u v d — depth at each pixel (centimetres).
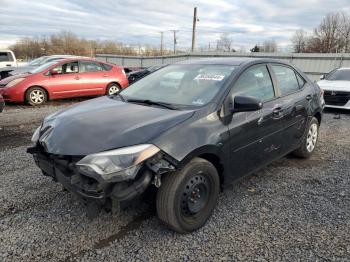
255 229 288
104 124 271
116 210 245
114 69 1127
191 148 260
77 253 252
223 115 300
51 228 284
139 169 237
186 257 249
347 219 306
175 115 282
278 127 376
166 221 265
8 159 456
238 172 326
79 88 1032
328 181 399
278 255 252
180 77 370
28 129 645
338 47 4800
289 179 404
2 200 331
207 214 291
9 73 1123
